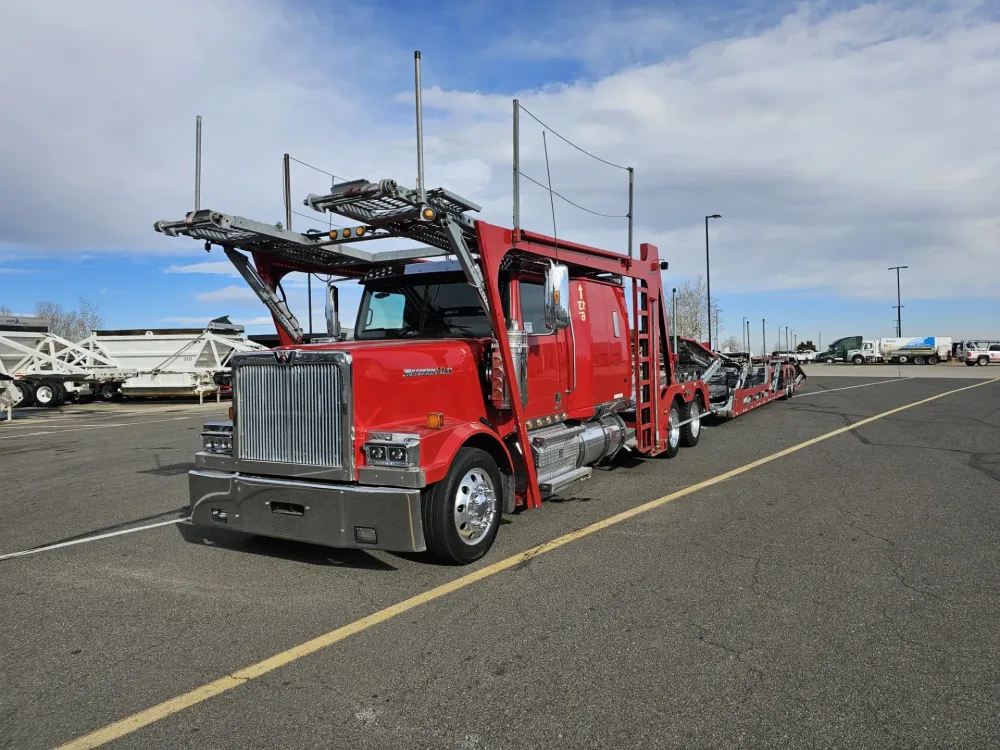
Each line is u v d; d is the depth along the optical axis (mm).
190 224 5445
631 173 8281
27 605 4469
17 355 24531
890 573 4711
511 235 5875
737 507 6680
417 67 5004
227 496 5090
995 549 5203
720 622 3939
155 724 3014
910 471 8336
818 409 16594
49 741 2896
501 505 5496
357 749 2789
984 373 38750
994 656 3465
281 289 6891
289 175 6207
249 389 5059
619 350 8336
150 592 4672
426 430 4848
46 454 11758
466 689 3250
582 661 3502
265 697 3225
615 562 5062
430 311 6480
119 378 24594
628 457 9711
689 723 2914
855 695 3111
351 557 5355
